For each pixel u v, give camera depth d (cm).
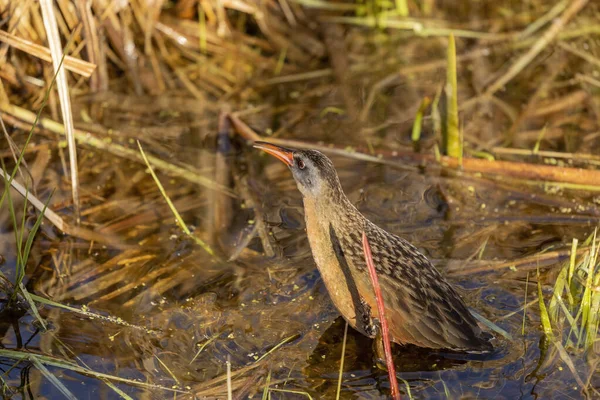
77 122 1209
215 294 918
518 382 802
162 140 1191
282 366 827
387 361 769
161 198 1086
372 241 859
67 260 971
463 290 918
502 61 1349
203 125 1225
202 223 1040
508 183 1116
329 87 1312
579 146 1182
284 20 1423
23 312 897
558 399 779
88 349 841
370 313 841
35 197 999
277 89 1306
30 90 1227
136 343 850
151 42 1332
